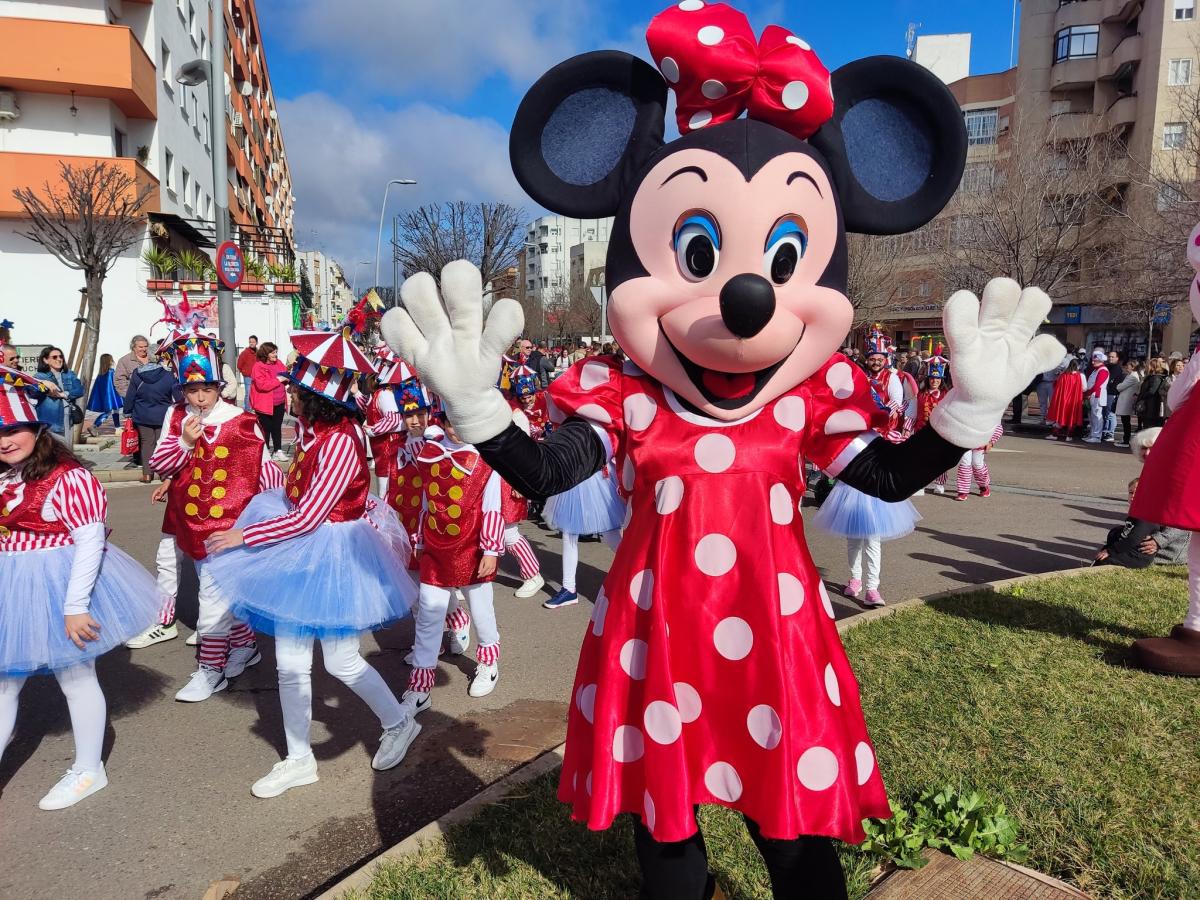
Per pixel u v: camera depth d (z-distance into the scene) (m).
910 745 3.35
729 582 1.87
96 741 3.35
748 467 1.94
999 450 15.39
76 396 12.55
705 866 1.96
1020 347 1.77
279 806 3.25
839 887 1.89
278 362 12.66
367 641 5.24
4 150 18.83
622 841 2.82
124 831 3.09
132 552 7.23
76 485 3.18
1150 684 3.97
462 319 1.73
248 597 3.12
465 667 4.74
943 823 2.73
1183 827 2.79
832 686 1.89
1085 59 33.59
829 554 7.29
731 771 1.85
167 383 10.78
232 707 4.21
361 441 3.42
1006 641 4.57
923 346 22.78
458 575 3.96
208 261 25.20
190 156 25.02
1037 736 3.43
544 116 2.19
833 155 2.16
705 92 2.01
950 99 2.11
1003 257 20.94
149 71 20.27
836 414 2.02
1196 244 4.00
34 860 2.90
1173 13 29.52
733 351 1.83
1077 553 7.31
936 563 6.93
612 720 1.89
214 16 11.73
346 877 2.70
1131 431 17.83
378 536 3.46
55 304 19.53
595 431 2.05
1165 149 26.84
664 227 1.95
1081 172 20.94
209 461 4.14
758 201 1.87
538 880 2.61
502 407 1.78
